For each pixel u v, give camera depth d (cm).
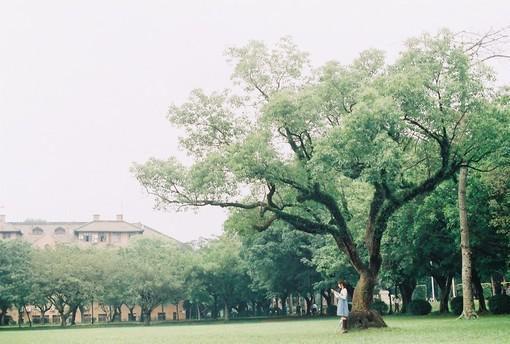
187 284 7162
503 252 3703
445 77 2178
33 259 6406
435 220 3759
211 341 2119
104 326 6131
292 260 6081
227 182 2425
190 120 2581
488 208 3297
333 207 2519
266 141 2344
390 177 2130
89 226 10350
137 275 6712
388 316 4859
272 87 2542
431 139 2384
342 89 2327
